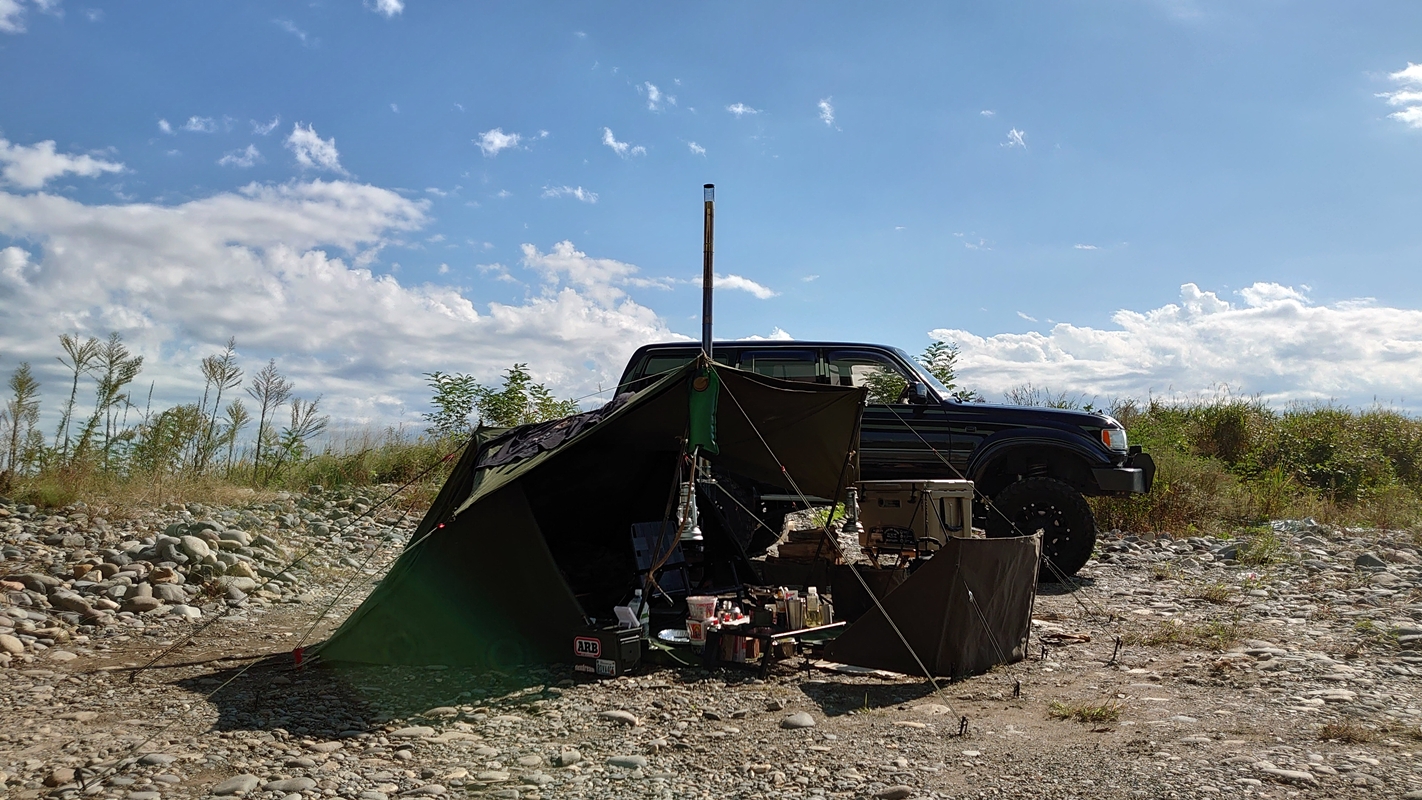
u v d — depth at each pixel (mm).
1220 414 16312
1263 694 4645
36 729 4188
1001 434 8914
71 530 8406
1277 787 3316
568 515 7035
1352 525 11898
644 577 6090
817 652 5246
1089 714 4270
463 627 5531
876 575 6273
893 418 9141
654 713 4496
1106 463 8750
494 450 6520
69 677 5094
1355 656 5449
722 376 5695
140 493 10266
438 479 13000
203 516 9703
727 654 5379
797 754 3828
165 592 6949
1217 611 6961
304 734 4195
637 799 3396
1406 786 3297
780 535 8547
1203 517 11945
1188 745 3824
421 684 5094
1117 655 5594
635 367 9609
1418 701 4477
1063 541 8438
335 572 8453
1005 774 3531
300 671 5336
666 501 7039
